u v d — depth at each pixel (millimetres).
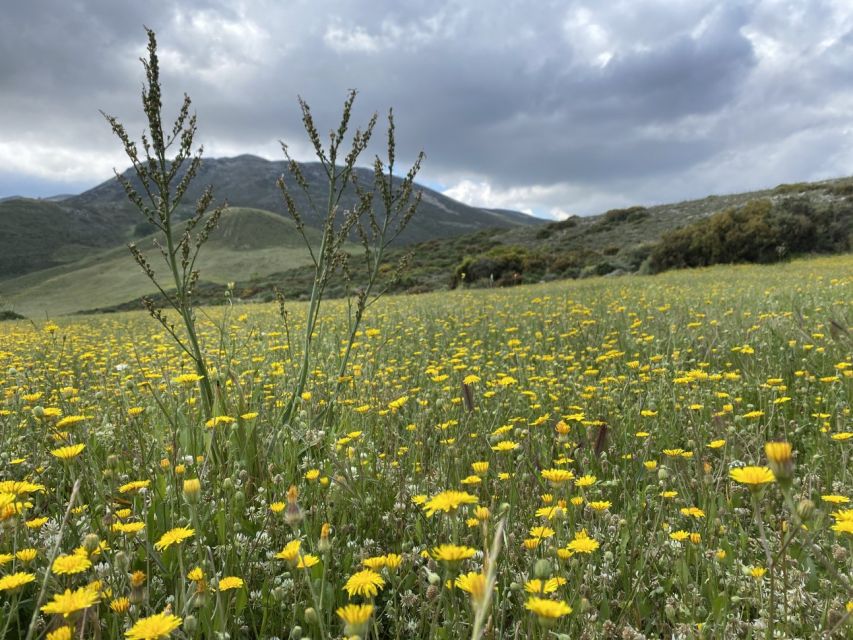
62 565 1574
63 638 1269
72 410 3744
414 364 5703
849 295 8383
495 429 3342
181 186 3359
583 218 61375
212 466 2693
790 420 3562
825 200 34438
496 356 5984
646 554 2004
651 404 3598
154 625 1266
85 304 70750
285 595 1789
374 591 1504
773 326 5824
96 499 2334
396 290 30312
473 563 2004
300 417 3416
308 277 57375
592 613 1760
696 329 6234
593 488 2582
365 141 3852
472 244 57625
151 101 3207
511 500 2361
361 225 3869
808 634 1700
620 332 6852
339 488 2490
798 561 2021
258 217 114188
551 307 10195
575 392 4148
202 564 1814
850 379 3709
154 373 4207
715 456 3004
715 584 1875
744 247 27922
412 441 3244
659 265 30344
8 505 1808
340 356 5078
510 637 1751
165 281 77562
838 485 2482
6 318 26672
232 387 3746
